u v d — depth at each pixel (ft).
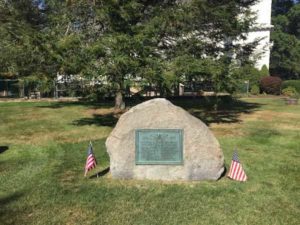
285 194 26.17
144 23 45.24
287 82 109.19
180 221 21.90
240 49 66.80
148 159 28.07
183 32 47.50
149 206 23.82
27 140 42.27
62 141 41.68
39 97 86.53
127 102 74.38
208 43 56.18
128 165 28.14
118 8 41.14
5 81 92.79
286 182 28.50
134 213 22.88
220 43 61.93
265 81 105.91
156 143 27.89
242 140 42.83
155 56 43.57
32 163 33.01
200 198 25.05
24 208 23.59
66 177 29.19
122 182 27.76
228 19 51.06
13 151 37.45
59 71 42.98
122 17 41.11
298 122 55.36
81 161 33.60
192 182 27.89
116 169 28.19
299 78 177.99
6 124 52.19
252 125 52.47
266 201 24.89
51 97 87.10
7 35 50.62
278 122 55.21
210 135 28.17
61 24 46.32
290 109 71.00
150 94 76.48
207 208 23.62
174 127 27.81
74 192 26.05
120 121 28.30
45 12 78.18
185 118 27.89
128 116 28.17
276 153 37.19
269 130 48.78
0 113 62.18
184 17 45.88
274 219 22.35
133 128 27.91
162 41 49.14
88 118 57.21
